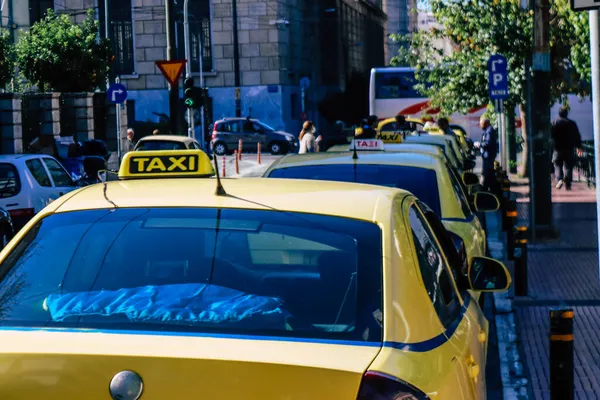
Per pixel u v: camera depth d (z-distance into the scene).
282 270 3.30
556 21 20.89
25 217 13.70
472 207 9.74
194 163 4.21
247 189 3.75
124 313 3.07
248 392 2.66
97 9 56.00
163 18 55.94
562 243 14.40
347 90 66.25
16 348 2.79
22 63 37.12
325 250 3.29
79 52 37.41
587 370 7.34
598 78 8.23
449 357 3.13
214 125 49.16
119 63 56.44
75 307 3.13
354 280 3.16
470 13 22.33
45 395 2.71
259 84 56.12
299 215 3.46
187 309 3.09
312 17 62.66
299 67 59.56
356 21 71.44
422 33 24.45
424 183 7.39
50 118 31.86
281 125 56.16
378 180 7.50
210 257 3.35
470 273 4.45
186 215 3.50
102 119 37.22
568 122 23.84
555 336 5.33
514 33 21.72
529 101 14.55
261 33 55.88
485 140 21.36
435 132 23.39
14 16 54.56
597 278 11.38
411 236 3.53
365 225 3.40
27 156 14.30
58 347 2.78
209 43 56.41
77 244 3.44
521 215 18.53
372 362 2.76
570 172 24.00
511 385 6.84
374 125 22.23
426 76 24.39
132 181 4.03
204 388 2.67
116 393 2.66
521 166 27.80
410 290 3.18
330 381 2.66
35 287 3.28
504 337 8.25
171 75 25.61
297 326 3.00
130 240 3.42
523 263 10.26
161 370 2.68
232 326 2.98
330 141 31.48
